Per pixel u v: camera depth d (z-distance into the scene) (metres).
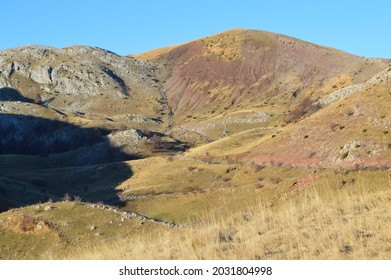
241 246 11.98
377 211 12.67
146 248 14.59
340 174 60.25
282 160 90.06
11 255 38.19
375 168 61.72
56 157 148.88
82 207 48.12
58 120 193.00
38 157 148.62
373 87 100.88
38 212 45.91
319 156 83.94
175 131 198.88
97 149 152.12
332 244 10.90
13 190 91.50
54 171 121.81
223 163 101.00
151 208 82.69
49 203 48.78
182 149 160.00
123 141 155.00
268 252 11.55
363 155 74.88
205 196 79.50
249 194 72.38
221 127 196.75
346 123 91.50
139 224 44.78
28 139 180.75
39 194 94.31
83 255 17.80
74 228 43.34
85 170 117.62
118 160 146.38
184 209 77.25
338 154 79.56
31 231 41.78
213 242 12.83
